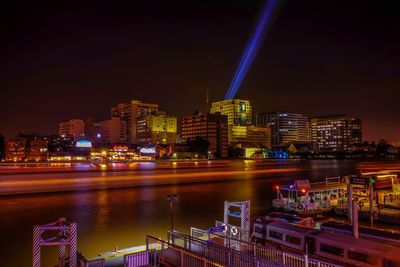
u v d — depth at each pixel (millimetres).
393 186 54781
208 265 17500
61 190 72562
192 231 27375
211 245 19672
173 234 24016
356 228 22500
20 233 36250
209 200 59469
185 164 180000
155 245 28375
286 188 47594
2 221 42188
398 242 21750
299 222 29984
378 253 18984
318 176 109625
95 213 47281
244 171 131500
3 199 60156
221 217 44625
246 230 25172
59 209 50250
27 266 26109
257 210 48875
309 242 22250
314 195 46219
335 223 26906
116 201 57938
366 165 181375
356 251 19828
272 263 15906
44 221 42156
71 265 19672
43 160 188125
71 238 19812
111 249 29875
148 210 49562
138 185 82750
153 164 176125
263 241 25172
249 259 16875
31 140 195625
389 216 38219
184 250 18312
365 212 40406
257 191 72062
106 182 89312
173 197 32406
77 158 198000
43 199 59938
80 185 82062
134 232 36312
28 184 83500
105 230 37156
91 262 22344
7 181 89750
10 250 30109
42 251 28859
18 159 189000
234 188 77375
